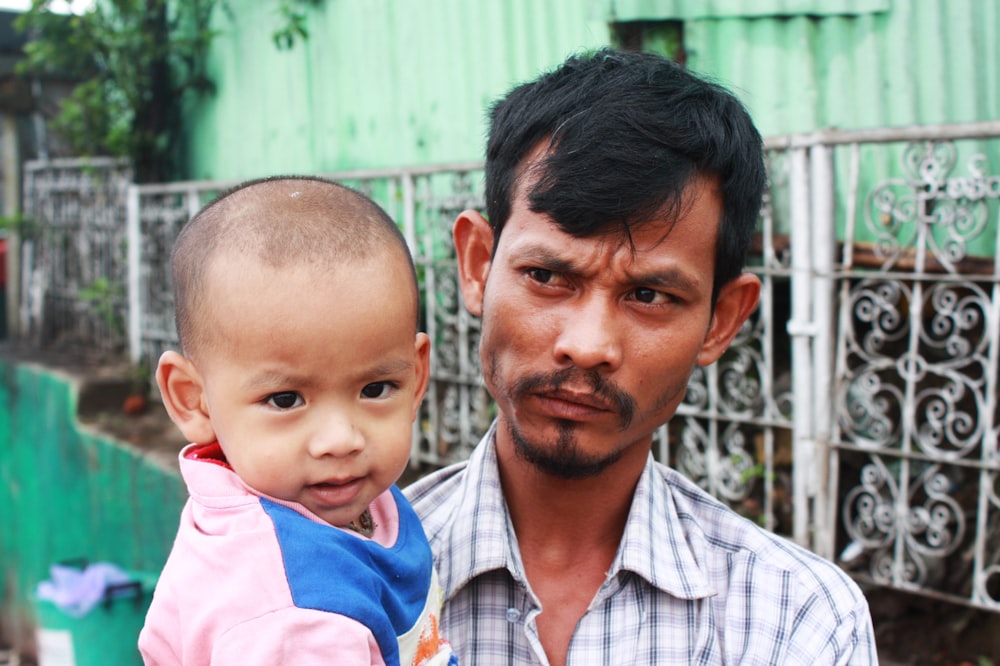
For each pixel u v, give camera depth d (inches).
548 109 54.9
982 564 124.2
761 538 62.2
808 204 133.3
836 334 135.9
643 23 159.0
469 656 60.6
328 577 48.6
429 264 182.2
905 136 123.1
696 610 59.5
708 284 56.1
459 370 184.2
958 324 124.1
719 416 145.3
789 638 57.6
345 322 50.3
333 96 226.4
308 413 51.0
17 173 336.5
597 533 61.9
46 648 208.2
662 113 53.2
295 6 232.8
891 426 138.3
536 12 177.2
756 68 153.6
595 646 58.9
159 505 200.5
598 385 53.6
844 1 147.6
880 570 133.6
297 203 53.3
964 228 140.5
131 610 204.8
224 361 51.1
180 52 272.8
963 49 143.5
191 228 55.0
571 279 53.9
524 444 56.9
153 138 279.6
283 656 45.8
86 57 284.5
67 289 316.2
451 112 197.5
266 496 51.6
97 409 252.4
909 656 134.6
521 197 55.5
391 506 59.5
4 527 299.1
